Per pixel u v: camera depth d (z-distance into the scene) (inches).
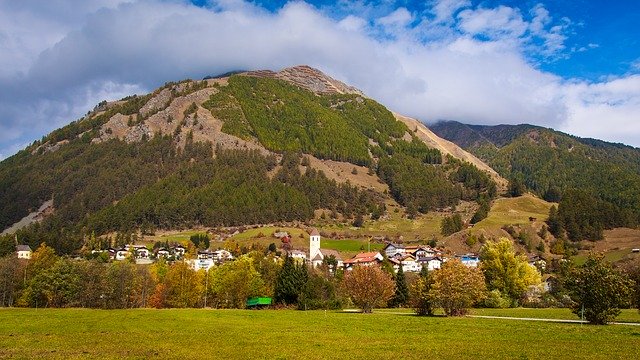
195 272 5531.5
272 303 4938.5
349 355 1609.3
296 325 2691.9
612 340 1877.5
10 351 1697.8
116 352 1681.8
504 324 2632.9
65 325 2637.8
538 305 4645.7
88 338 2079.2
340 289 5039.4
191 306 5265.8
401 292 4891.7
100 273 4987.7
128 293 5064.0
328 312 4010.8
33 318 3078.2
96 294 4896.7
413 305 3656.5
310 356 1590.8
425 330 2385.6
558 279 5442.9
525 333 2175.2
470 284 3415.4
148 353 1663.4
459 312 3442.4
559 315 3316.9
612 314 2588.6
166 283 5241.1
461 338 2038.6
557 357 1517.0
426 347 1774.1
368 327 2561.5
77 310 3998.5
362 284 3946.9
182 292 5177.2
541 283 5231.3
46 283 4891.7
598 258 2694.4
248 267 5344.5
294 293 4852.4
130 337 2113.7
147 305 5305.1
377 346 1813.5
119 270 5012.3
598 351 1621.6
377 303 4030.5
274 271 5816.9
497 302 4498.0
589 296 2600.9
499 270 4707.2
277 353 1659.7
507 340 1943.9
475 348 1733.5
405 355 1600.6
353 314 3690.9
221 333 2277.3
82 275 4965.6
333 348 1774.1
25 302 4916.3
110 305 4891.7
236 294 5108.3
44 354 1635.1
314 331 2368.4
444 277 3427.7
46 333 2276.1
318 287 4830.2
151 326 2598.4
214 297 5369.1
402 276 4982.8
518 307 4606.3
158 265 6638.8
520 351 1642.5
